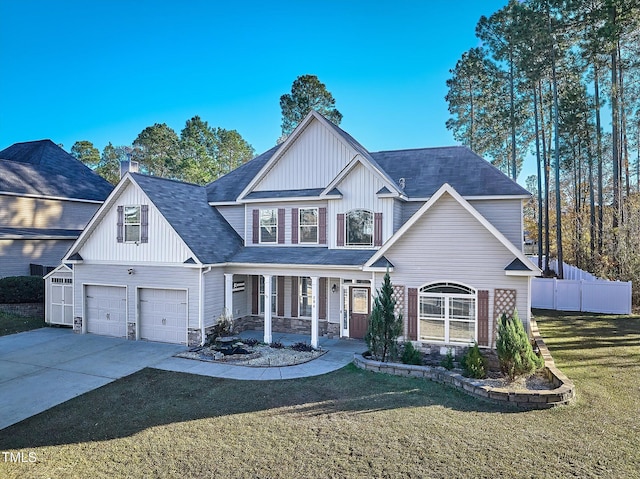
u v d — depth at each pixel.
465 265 12.62
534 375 10.78
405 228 13.07
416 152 20.06
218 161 63.69
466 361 10.84
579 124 29.27
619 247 23.89
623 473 6.39
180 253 15.48
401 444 7.44
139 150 62.47
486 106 36.75
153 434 8.02
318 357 13.52
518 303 12.07
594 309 21.25
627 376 11.05
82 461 7.03
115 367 12.62
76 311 17.59
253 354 13.52
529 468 6.58
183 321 15.57
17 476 6.55
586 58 26.73
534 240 47.59
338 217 16.69
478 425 8.18
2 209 24.41
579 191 37.03
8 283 20.84
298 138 18.12
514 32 28.89
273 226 18.17
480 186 16.75
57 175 28.95
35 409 9.39
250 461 6.94
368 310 16.03
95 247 17.17
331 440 7.64
